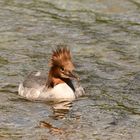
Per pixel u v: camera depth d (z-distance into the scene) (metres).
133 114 18.44
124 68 22.11
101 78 21.28
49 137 16.59
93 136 16.77
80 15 26.73
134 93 20.16
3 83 20.80
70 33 24.92
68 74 19.88
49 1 28.11
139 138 16.73
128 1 28.27
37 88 20.06
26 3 27.77
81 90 20.16
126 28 25.55
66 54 20.09
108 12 27.20
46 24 25.67
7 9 26.98
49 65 20.17
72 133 16.91
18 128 17.14
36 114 18.31
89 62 22.52
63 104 19.33
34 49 23.44
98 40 24.38
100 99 19.70
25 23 25.69
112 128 17.34
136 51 23.55
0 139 16.38
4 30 25.03
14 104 19.16
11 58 22.61
